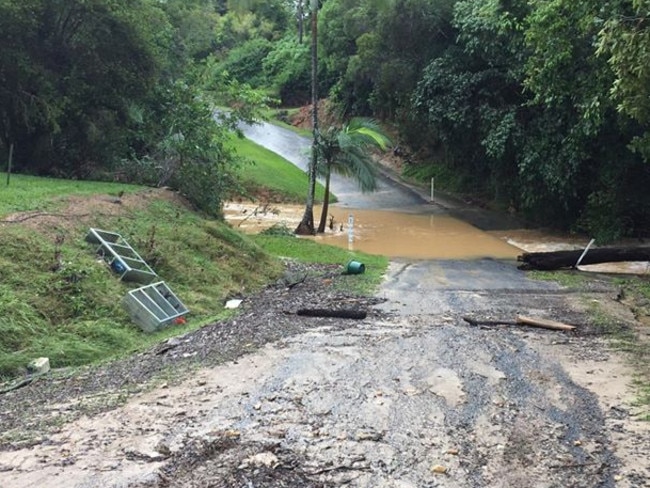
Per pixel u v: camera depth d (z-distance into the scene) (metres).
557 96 18.67
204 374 7.26
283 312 11.11
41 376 7.84
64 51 20.12
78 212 13.45
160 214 15.99
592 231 22.31
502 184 28.69
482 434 5.50
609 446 5.25
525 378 7.07
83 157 21.12
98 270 11.11
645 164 21.17
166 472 4.68
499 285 14.12
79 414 6.02
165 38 23.53
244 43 72.19
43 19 19.47
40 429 5.62
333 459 4.93
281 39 71.88
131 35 20.45
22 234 11.02
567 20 15.72
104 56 20.42
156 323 10.31
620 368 7.48
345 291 13.23
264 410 5.99
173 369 7.59
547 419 5.86
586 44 16.47
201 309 11.90
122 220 14.18
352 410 6.01
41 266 10.48
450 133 29.39
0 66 18.77
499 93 26.39
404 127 39.09
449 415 5.93
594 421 5.81
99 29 19.78
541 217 25.72
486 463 4.94
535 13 17.50
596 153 22.00
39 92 19.34
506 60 25.19
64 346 8.86
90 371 7.95
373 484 4.55
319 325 9.90
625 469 4.82
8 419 6.03
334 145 23.72
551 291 13.33
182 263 13.49
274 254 18.50
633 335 9.27
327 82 59.00
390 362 7.62
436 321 10.12
